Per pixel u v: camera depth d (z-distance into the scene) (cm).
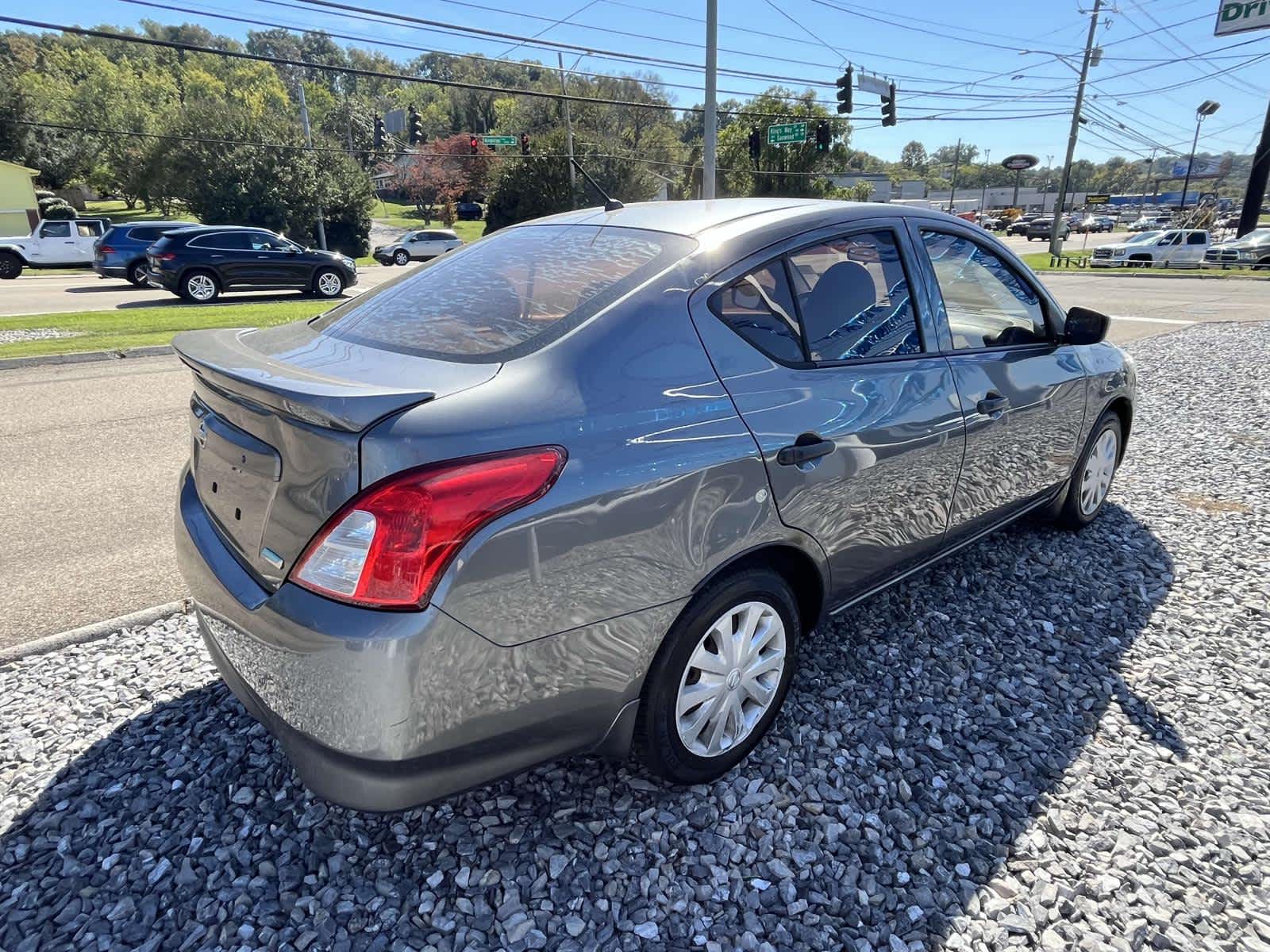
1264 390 766
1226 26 3161
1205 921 194
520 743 193
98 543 423
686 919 194
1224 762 250
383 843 216
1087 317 346
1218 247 2936
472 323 222
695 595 219
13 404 750
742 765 247
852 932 191
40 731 262
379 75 1730
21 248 2753
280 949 185
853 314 267
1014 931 191
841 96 2212
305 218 4484
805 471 236
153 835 219
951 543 320
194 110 4469
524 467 178
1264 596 356
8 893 200
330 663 169
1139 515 450
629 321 212
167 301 1833
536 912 195
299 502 179
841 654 309
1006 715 273
